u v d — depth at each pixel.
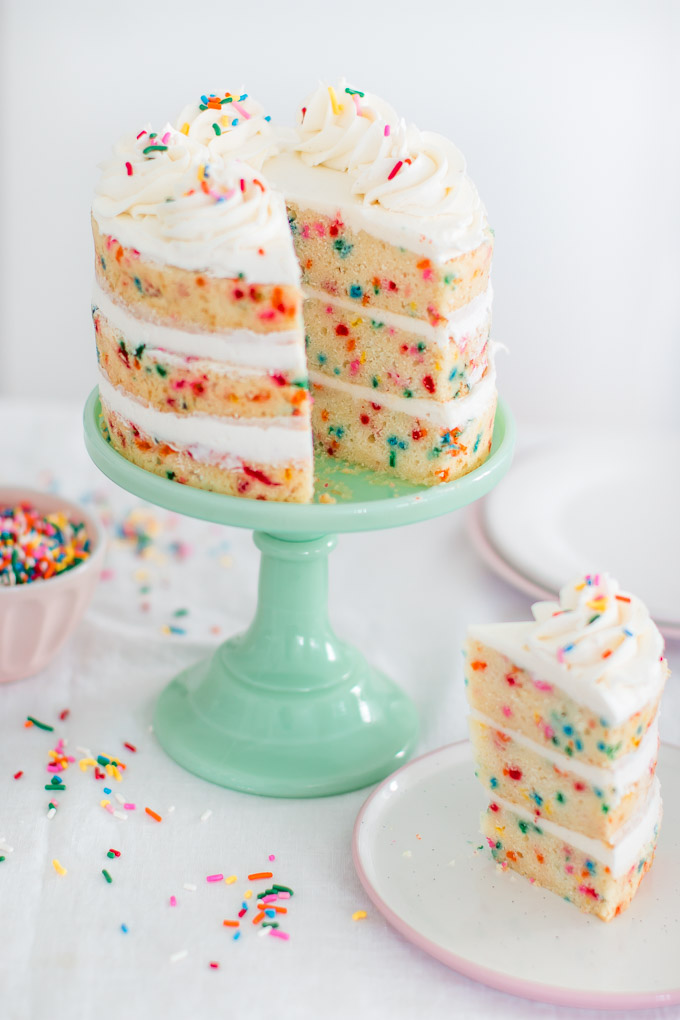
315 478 0.82
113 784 0.82
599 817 0.75
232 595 0.96
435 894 0.76
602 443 1.05
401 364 0.80
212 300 0.75
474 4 1.25
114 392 0.80
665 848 0.79
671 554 0.95
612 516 0.98
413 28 1.26
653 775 0.77
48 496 0.92
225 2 1.25
